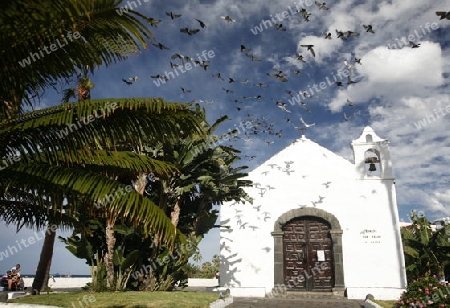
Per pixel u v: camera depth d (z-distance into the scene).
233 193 14.04
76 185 5.04
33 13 4.31
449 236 19.58
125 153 6.10
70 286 21.86
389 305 11.65
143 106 5.26
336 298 14.18
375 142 16.64
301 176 16.81
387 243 15.28
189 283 24.84
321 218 16.14
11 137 5.04
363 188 16.11
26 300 9.84
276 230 16.25
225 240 16.53
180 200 12.75
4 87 5.00
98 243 13.01
